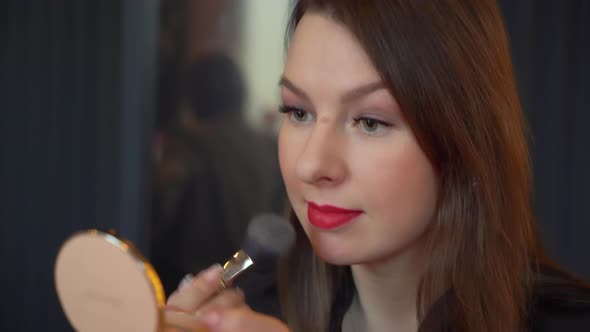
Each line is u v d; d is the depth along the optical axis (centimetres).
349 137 61
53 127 206
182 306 58
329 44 60
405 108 59
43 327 210
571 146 158
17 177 213
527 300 71
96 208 200
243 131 184
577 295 71
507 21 159
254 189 183
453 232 64
